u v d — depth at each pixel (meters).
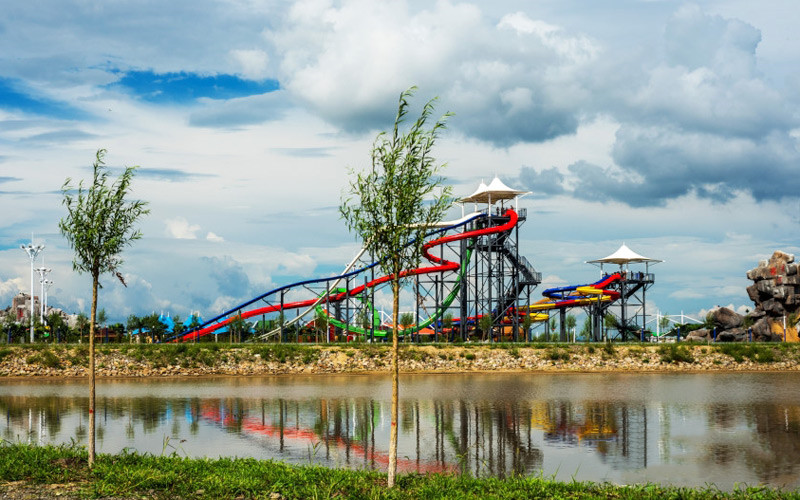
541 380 82.62
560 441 40.16
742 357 105.81
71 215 26.66
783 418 49.38
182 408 56.25
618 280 133.50
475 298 121.25
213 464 27.58
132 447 37.50
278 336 148.62
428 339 140.38
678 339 148.12
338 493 22.39
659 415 51.12
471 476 29.78
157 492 22.16
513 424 46.75
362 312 134.75
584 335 149.38
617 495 23.30
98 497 21.30
